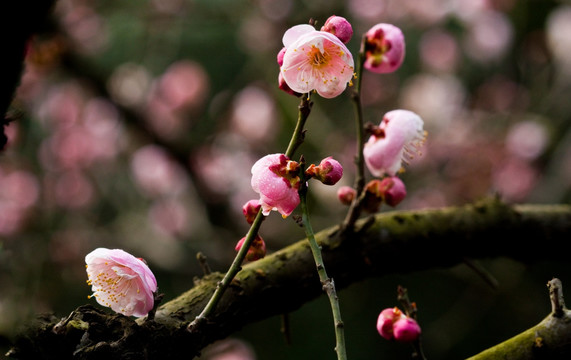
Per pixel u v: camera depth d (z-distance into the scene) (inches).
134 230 173.3
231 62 196.9
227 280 51.0
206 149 183.5
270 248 152.3
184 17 177.3
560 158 172.9
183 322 52.8
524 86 199.5
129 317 51.0
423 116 192.7
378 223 68.4
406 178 183.9
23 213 177.3
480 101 199.9
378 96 193.6
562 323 51.9
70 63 162.2
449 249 72.1
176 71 191.5
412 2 199.9
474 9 200.2
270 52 182.2
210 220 173.3
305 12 180.4
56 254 169.9
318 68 48.1
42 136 189.2
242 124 186.1
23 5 39.9
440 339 167.2
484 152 187.5
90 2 177.2
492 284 73.2
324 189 154.3
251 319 60.1
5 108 42.8
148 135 173.9
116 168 188.1
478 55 203.0
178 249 165.5
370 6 191.6
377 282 181.0
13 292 76.0
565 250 78.8
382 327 55.6
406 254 68.9
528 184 183.0
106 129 192.4
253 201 53.6
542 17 202.2
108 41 183.8
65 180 188.7
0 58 40.5
